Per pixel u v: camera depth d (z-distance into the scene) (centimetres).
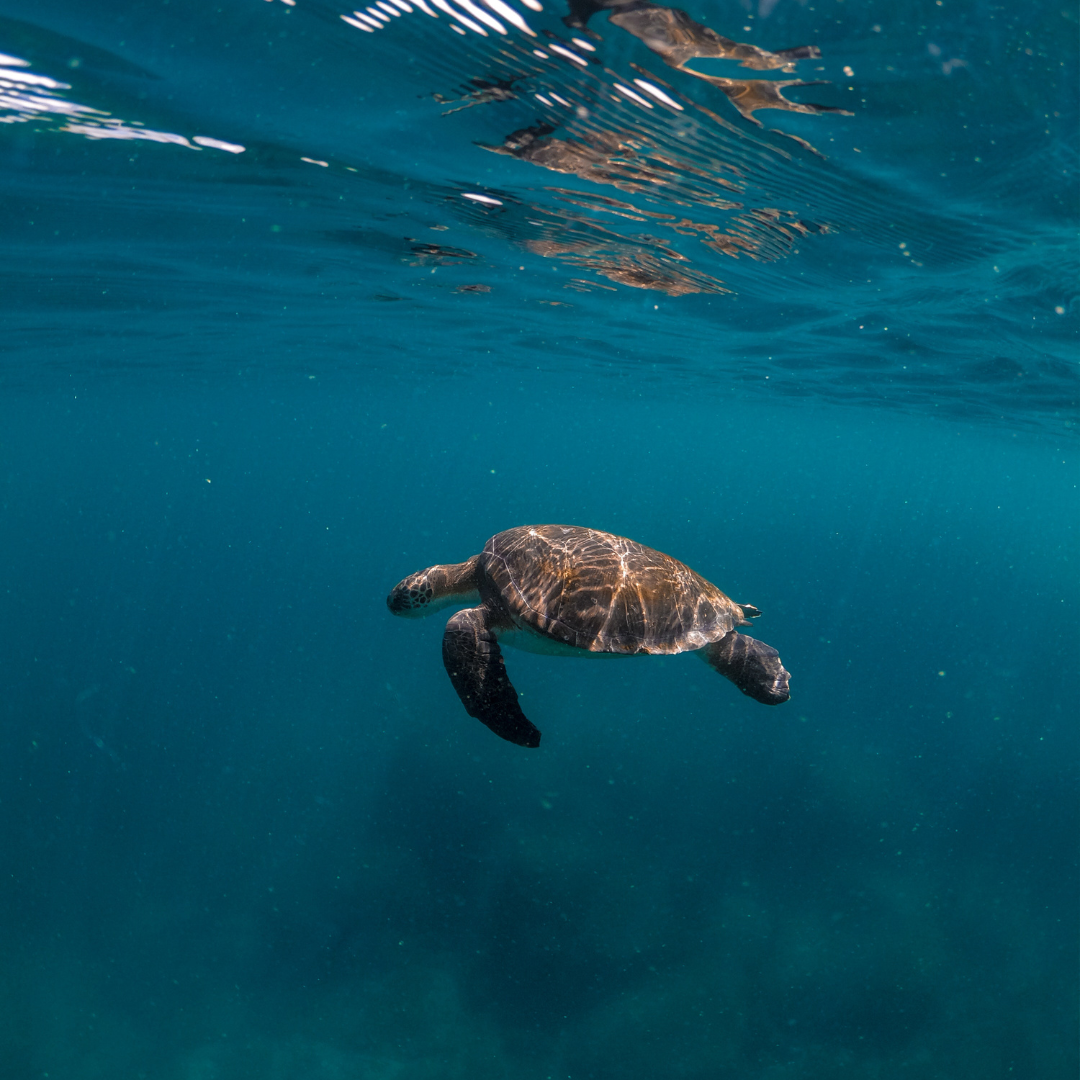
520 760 2033
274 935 1616
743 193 810
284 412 4631
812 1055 1324
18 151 755
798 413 3109
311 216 980
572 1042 1339
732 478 9875
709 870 1716
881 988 1458
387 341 2111
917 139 616
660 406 3491
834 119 604
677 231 985
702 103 606
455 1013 1404
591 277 1294
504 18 507
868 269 1018
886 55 505
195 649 4450
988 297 1059
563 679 2689
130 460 8688
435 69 582
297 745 2380
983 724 2919
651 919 1562
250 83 610
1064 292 970
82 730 2622
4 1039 1412
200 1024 1444
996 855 1903
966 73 512
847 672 3666
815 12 463
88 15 511
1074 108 531
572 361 2348
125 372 2747
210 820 1994
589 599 515
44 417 4341
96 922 1669
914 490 7319
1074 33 450
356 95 630
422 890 1650
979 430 2762
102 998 1498
